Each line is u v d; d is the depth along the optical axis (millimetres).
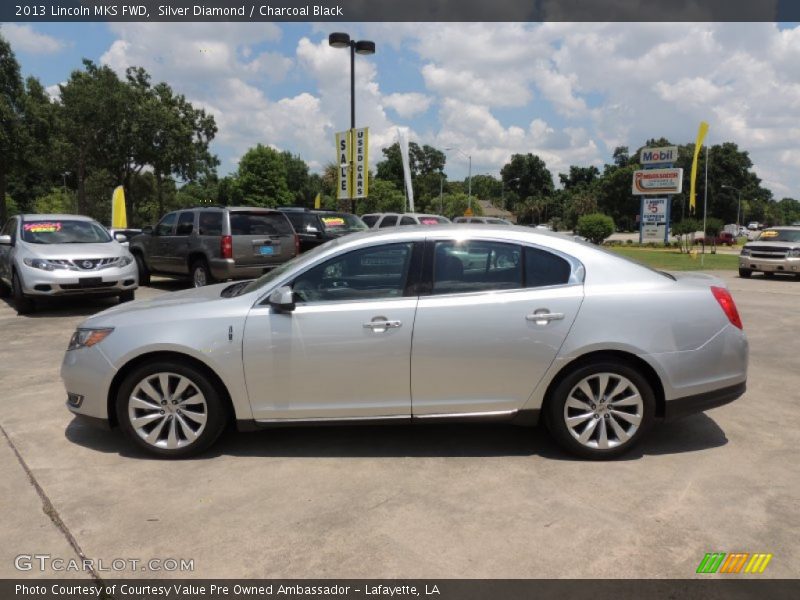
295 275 4051
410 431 4613
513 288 3994
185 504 3445
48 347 7504
